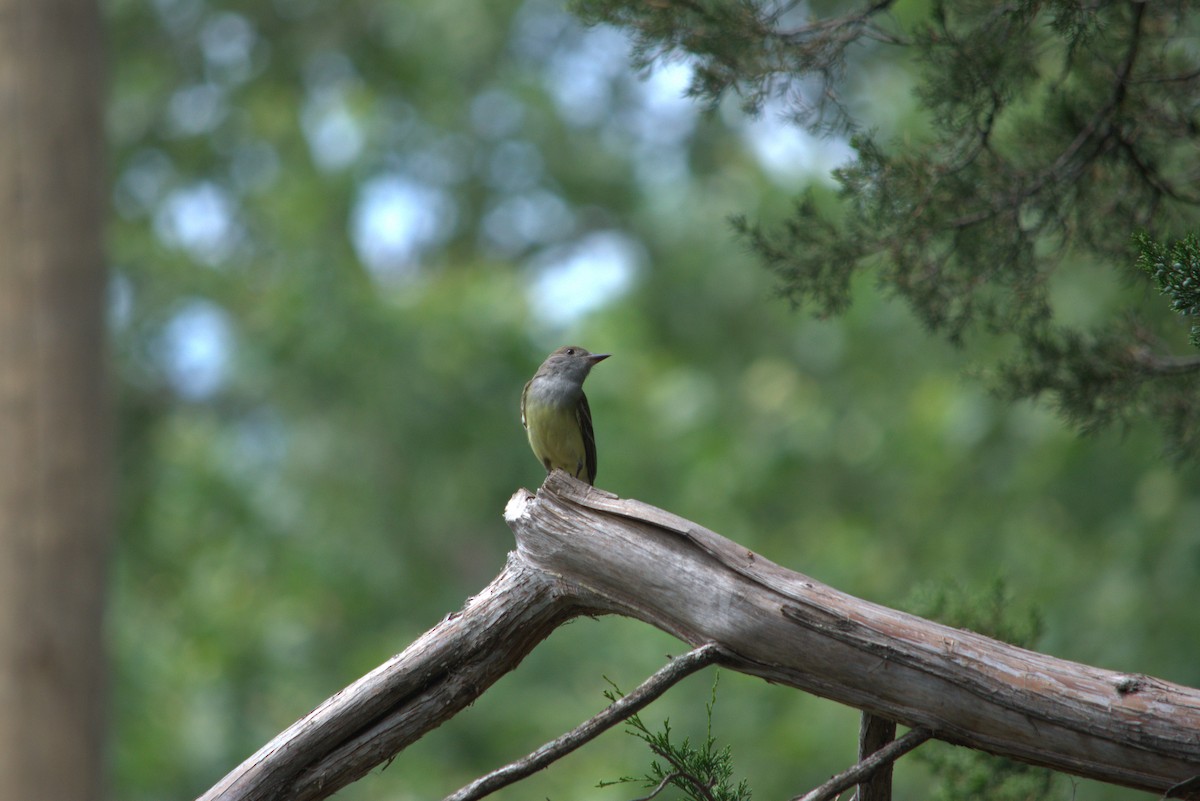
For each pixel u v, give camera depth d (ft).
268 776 16.92
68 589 26.17
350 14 85.25
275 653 65.31
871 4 22.26
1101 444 45.09
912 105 51.67
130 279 70.38
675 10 21.84
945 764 22.33
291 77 85.51
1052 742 14.46
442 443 63.93
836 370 63.62
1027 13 20.48
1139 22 21.15
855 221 23.24
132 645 61.26
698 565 15.96
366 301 65.41
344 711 16.97
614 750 48.37
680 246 74.08
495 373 64.95
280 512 66.03
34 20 27.32
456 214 90.38
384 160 85.46
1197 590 41.52
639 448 69.41
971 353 47.57
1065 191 22.80
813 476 61.00
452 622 17.21
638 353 75.92
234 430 70.03
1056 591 44.83
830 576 53.78
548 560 16.88
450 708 17.21
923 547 52.37
